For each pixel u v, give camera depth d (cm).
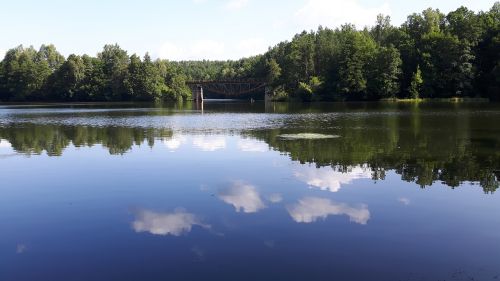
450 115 5816
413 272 1079
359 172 2205
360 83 11206
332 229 1380
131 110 9088
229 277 1062
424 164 2394
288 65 13975
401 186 1912
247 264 1134
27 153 3008
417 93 10919
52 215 1584
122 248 1260
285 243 1269
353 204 1647
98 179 2152
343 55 11712
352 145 3130
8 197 1834
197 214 1559
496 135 3569
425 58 11044
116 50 16825
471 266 1110
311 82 12812
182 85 16962
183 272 1095
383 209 1581
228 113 7488
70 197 1823
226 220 1484
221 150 2998
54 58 18562
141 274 1091
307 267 1110
